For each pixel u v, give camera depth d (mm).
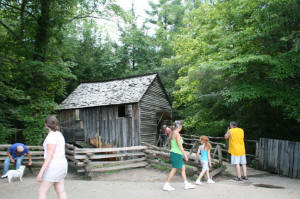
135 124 15547
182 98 16969
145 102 16547
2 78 11219
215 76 11367
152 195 5059
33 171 8414
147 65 29969
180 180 7281
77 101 18234
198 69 11922
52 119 3646
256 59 8453
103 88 19078
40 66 11500
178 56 17969
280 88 9016
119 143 15938
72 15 14188
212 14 12102
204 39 12789
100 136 16719
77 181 6777
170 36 30203
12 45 12094
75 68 25891
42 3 12070
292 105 8555
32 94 12406
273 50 9359
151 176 7977
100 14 14883
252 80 9742
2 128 10719
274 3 8727
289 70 8109
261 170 9016
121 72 29141
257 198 4809
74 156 7902
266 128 11734
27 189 5715
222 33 11359
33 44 12555
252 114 11695
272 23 8789
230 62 8773
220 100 12539
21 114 11461
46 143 3477
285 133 11375
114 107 16391
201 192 5289
